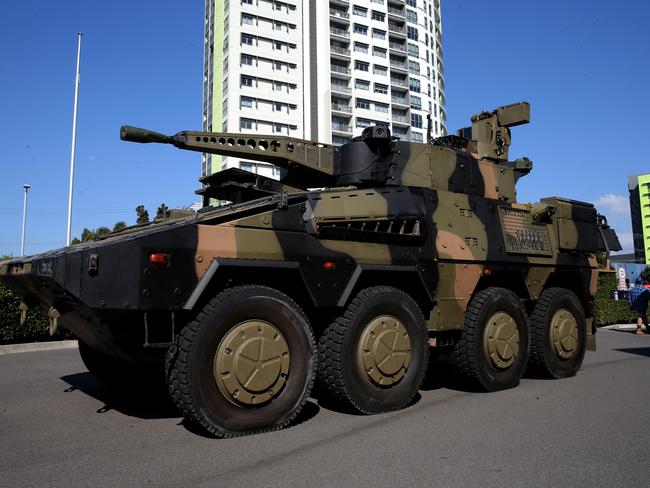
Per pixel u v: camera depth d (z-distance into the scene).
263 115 58.12
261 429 4.14
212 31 62.69
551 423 4.43
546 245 6.79
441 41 81.00
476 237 5.91
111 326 4.05
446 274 5.54
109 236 5.45
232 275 4.32
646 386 6.13
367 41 67.56
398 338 4.93
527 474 3.26
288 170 6.20
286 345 4.28
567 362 6.81
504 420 4.54
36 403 5.40
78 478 3.23
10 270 4.88
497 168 6.71
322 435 4.09
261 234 4.33
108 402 5.44
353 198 4.92
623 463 3.46
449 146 6.77
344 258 4.75
